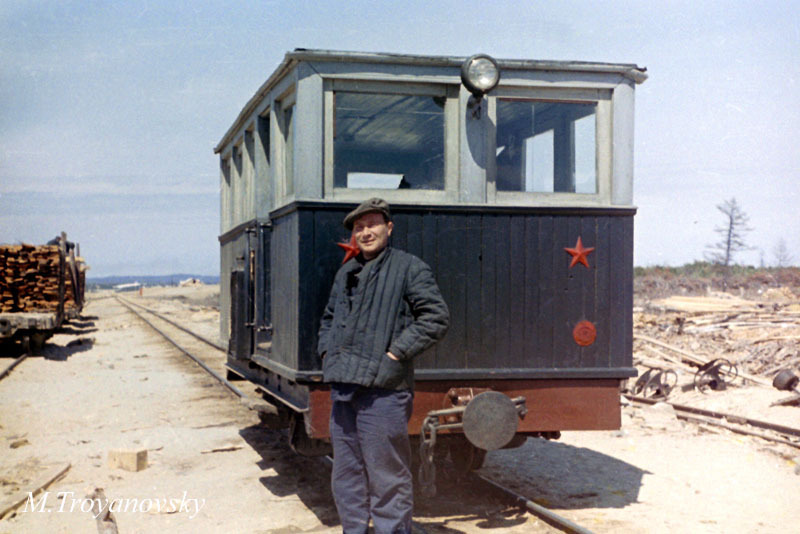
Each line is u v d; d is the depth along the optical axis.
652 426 8.11
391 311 3.91
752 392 10.02
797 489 5.64
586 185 5.25
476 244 4.96
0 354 15.60
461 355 4.91
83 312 38.56
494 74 4.84
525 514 4.93
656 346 14.87
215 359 15.27
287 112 5.41
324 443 5.20
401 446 3.90
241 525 4.79
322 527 4.72
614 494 5.46
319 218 4.75
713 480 5.89
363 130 5.14
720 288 34.06
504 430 4.51
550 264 5.05
